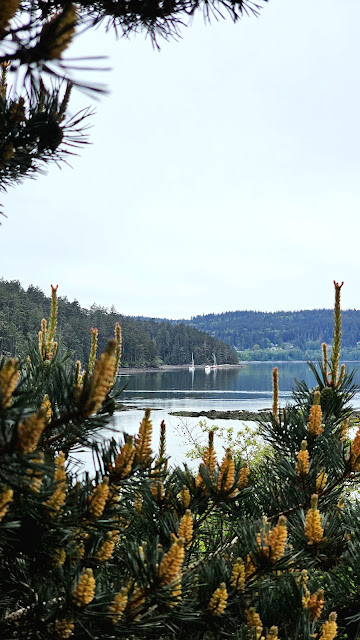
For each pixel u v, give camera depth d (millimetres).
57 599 1596
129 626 1579
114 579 1844
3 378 1188
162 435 2254
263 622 1920
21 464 1208
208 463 2297
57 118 1561
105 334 126125
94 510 1626
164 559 1620
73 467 1837
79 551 1683
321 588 2229
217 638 1900
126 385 1784
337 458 2475
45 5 1525
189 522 1979
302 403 2717
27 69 969
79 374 1893
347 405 2678
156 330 199750
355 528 2326
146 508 2225
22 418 1217
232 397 66938
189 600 1829
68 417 1370
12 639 1510
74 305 131875
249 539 1989
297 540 2213
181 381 111500
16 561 1738
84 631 1570
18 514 1570
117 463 1725
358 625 2121
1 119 1563
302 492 2486
